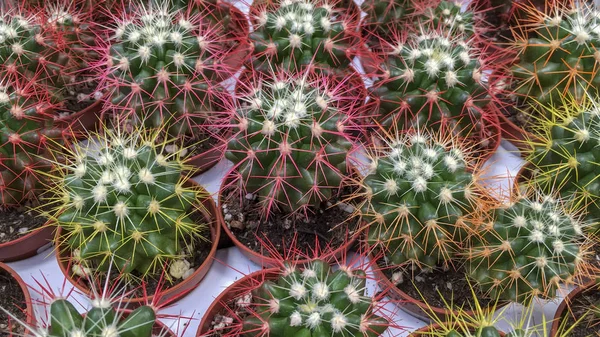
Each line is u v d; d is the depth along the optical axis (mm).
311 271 183
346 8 310
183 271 215
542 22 256
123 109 229
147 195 194
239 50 254
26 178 223
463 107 229
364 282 192
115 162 197
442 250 201
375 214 200
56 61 248
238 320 197
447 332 183
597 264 226
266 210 228
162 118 226
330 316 168
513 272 193
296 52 239
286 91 210
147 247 194
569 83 243
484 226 198
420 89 229
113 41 268
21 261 236
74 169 197
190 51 225
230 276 233
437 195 192
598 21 247
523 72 256
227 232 225
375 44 304
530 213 197
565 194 221
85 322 161
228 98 249
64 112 261
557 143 217
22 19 237
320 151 203
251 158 205
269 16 246
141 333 164
